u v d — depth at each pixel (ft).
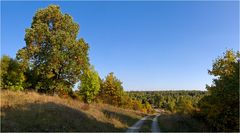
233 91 100.07
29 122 81.51
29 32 153.69
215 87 106.83
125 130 119.14
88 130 95.71
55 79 162.30
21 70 150.30
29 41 153.58
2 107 91.50
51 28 161.27
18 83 147.33
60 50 157.28
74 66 159.43
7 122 76.02
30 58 154.71
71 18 162.91
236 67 102.17
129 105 330.13
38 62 155.74
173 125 133.69
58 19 160.15
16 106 96.89
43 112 95.71
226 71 113.39
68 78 163.32
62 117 97.25
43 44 156.76
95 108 158.10
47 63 153.48
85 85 197.26
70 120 97.76
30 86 160.56
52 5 161.68
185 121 139.74
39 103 110.93
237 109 102.12
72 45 157.38
